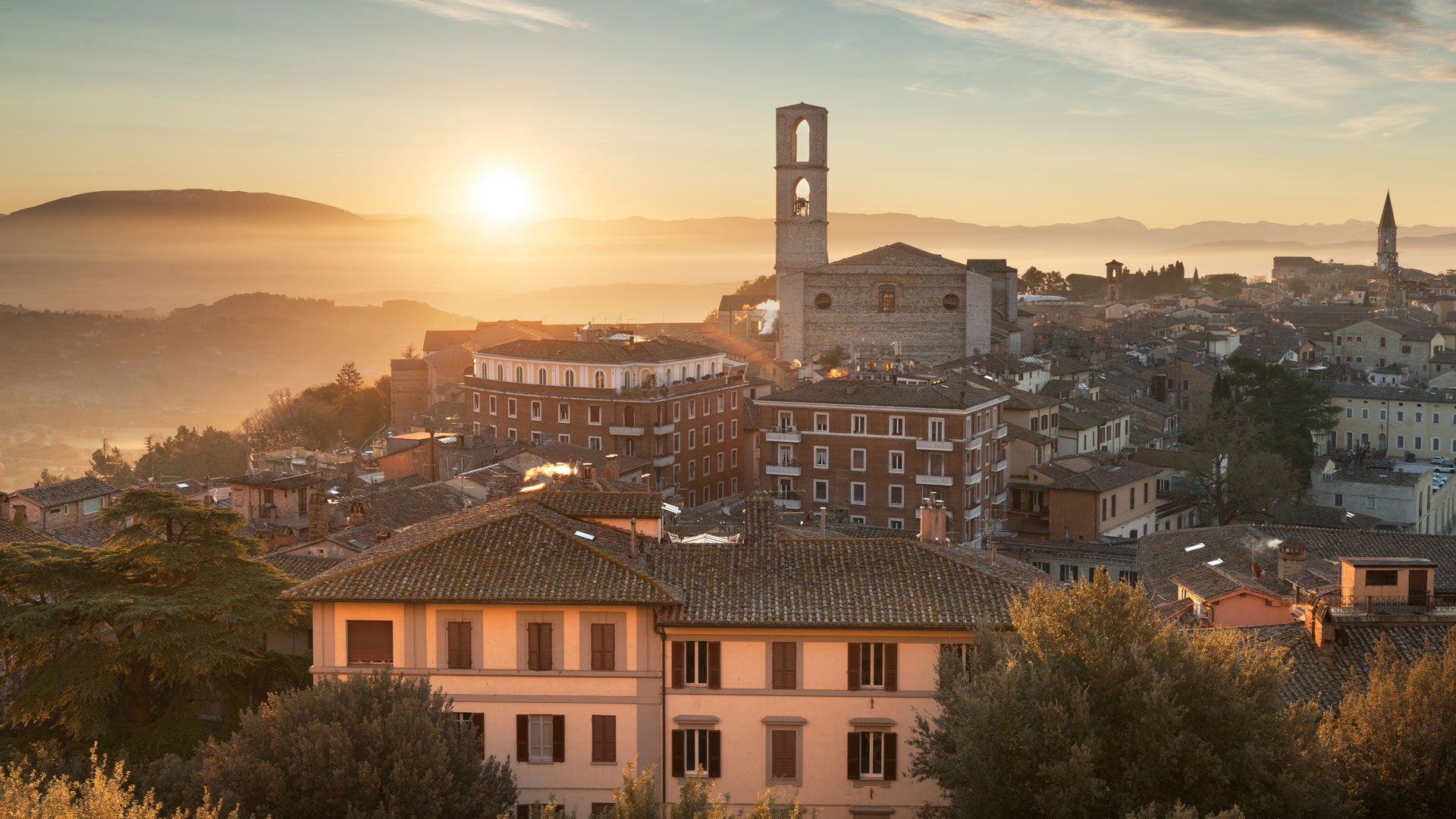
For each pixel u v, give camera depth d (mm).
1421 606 57250
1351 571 57625
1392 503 157875
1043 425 158750
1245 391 187375
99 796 37812
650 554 59125
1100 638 44031
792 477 142375
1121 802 40781
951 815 48406
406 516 100750
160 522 69188
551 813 40969
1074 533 131250
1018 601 50656
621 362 164125
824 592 55719
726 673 54562
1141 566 86688
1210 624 62812
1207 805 40625
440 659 54719
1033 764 41562
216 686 68875
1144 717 41188
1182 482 152000
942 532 67500
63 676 64000
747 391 194750
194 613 65375
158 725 64688
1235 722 41969
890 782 54125
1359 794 43062
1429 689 44312
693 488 168375
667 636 54406
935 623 53406
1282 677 44781
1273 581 66312
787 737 54594
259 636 68125
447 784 46406
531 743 54750
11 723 65188
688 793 43438
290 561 80312
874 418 138250
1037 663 45375
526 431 170250
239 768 45688
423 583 54812
